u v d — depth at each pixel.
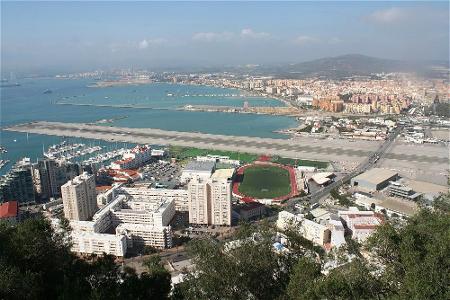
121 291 65.75
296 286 62.00
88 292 63.97
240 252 67.69
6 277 61.09
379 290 59.94
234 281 64.19
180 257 186.88
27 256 74.25
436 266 58.06
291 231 89.00
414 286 55.94
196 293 65.38
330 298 58.81
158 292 71.56
